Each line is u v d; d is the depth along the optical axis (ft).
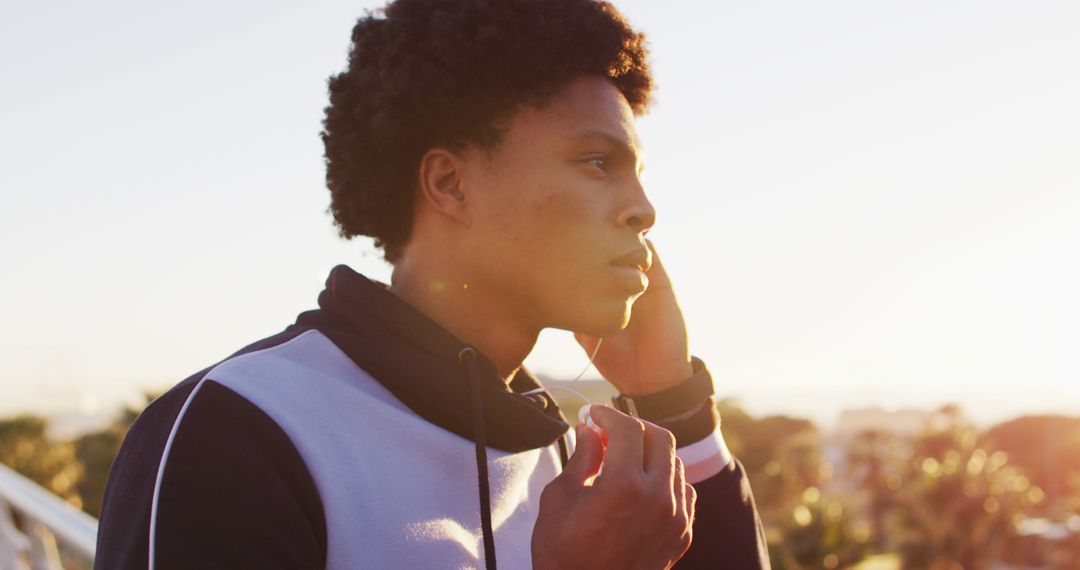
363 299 3.14
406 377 2.96
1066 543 123.65
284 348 2.93
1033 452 194.90
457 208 3.12
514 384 3.61
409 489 2.82
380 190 3.25
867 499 122.83
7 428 90.48
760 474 130.52
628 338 4.26
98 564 2.57
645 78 3.39
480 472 2.90
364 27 3.43
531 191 3.04
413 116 3.12
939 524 91.76
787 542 83.15
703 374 4.26
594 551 2.63
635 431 2.81
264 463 2.55
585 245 3.02
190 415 2.57
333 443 2.74
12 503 8.87
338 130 3.42
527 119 3.07
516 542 3.13
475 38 3.06
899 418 266.36
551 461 3.59
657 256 4.37
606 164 3.13
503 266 3.08
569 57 3.09
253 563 2.40
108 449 90.53
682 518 2.84
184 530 2.40
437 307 3.19
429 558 2.76
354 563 2.65
